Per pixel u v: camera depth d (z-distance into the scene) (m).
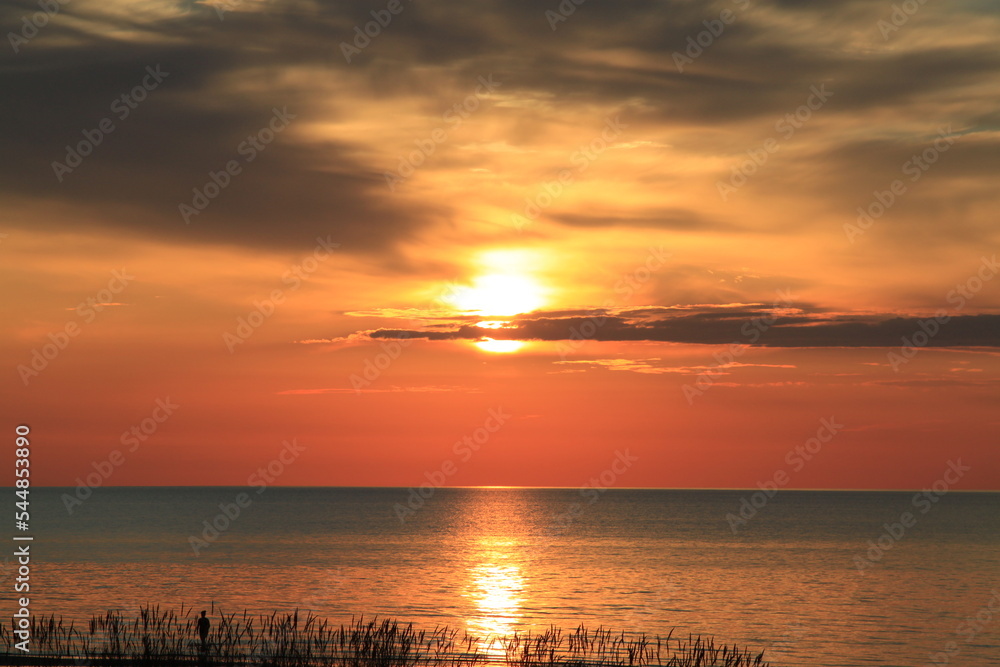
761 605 66.62
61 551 103.94
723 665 42.69
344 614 58.97
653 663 42.34
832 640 52.69
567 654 44.34
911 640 52.97
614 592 73.69
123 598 63.78
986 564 97.50
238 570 84.88
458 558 102.62
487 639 48.81
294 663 37.47
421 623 55.91
